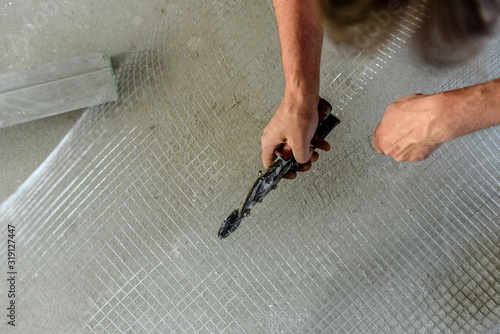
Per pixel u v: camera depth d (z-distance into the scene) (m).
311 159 1.27
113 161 1.80
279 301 1.72
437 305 1.64
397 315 1.63
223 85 1.86
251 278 1.75
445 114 0.83
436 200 1.73
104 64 1.85
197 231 1.78
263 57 1.86
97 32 1.97
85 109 1.90
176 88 1.86
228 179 1.81
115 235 1.77
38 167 1.80
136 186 1.80
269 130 1.09
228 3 1.85
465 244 1.67
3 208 1.69
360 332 1.62
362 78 1.81
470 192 1.69
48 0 1.98
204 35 1.86
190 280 1.75
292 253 1.76
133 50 1.95
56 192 1.75
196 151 1.83
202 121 1.85
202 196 1.80
